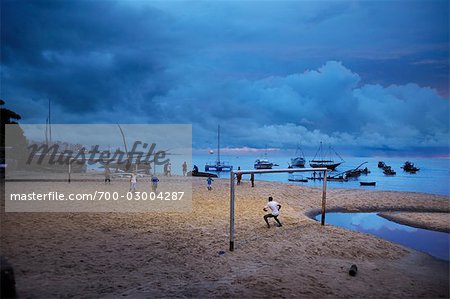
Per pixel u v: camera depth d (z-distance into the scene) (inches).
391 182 2343.8
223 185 1218.0
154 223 559.8
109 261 362.0
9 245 408.2
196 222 576.7
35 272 321.7
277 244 451.5
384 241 500.1
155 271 336.5
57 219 569.0
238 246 436.8
